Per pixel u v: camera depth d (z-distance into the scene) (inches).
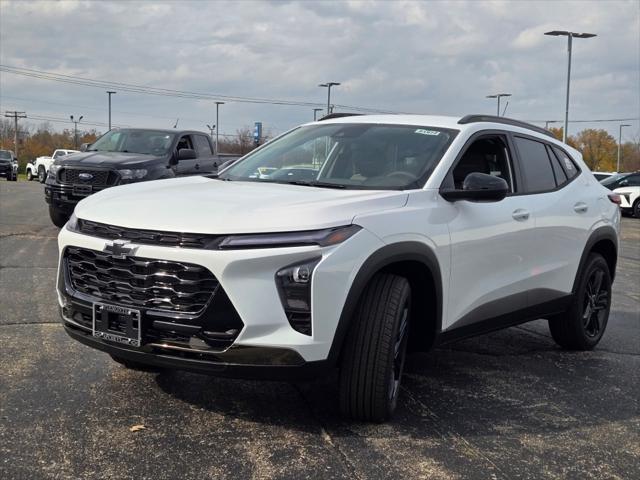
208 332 134.0
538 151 214.8
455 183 179.2
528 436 152.8
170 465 129.3
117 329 142.3
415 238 153.1
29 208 637.9
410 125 191.0
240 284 132.0
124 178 433.7
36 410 152.1
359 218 143.0
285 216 137.5
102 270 144.5
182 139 505.4
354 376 146.9
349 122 202.8
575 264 220.1
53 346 199.3
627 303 323.3
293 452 137.2
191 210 142.1
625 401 181.0
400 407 166.1
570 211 216.1
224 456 134.0
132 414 152.7
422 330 168.6
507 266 188.7
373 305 146.7
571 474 134.7
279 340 132.5
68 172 436.5
